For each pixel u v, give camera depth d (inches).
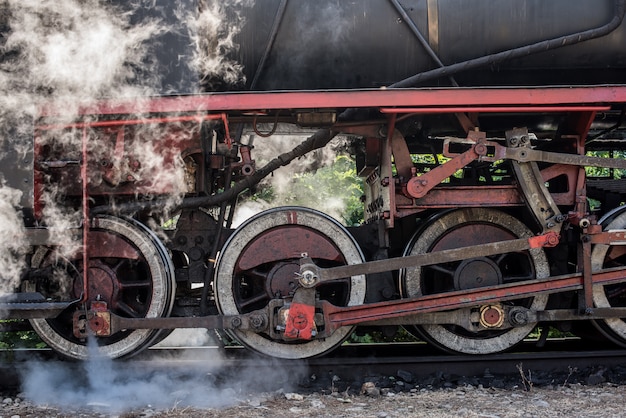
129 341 175.3
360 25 178.2
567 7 178.9
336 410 151.3
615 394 163.9
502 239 184.1
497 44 179.5
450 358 181.3
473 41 179.3
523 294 175.8
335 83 183.5
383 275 182.4
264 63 178.4
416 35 177.8
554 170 179.2
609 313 177.5
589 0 179.3
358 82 183.9
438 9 178.5
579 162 174.6
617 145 243.3
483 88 164.9
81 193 171.8
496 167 219.3
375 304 171.9
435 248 183.5
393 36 179.0
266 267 183.9
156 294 173.9
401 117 172.2
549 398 160.7
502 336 184.1
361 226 191.3
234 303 176.9
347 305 179.3
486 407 152.3
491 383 175.2
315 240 178.1
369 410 151.1
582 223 175.0
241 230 177.5
